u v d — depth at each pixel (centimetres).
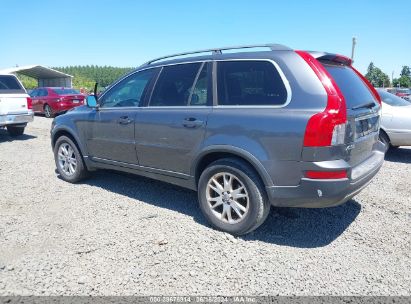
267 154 332
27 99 1010
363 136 364
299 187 322
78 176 549
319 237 372
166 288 283
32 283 289
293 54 338
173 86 419
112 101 490
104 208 451
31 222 408
